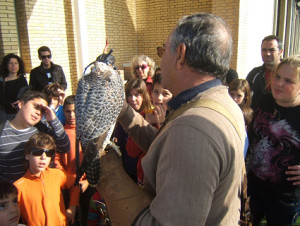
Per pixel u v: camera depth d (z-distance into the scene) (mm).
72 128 2793
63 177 2201
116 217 1047
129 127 1536
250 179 2168
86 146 1460
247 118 2557
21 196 1935
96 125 1503
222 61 972
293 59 1840
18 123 2164
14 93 4379
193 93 1006
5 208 1599
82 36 7008
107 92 1612
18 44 6070
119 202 1073
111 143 1568
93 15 7438
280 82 1868
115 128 2578
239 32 7125
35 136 1999
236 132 957
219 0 7172
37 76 5086
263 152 2035
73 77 7223
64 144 2387
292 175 1925
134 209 1024
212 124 875
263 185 2059
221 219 979
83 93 1675
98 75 1744
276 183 1989
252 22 8109
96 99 1578
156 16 8906
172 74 1043
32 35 6051
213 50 939
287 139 1911
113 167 1297
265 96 2135
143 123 1552
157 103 2451
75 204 2285
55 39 6598
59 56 6762
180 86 1052
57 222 2014
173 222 813
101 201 2115
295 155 1896
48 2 6293
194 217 816
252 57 8625
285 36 11680
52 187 2055
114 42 8406
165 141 931
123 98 1641
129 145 2164
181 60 981
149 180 1062
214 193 939
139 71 4039
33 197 1944
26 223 1957
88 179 1257
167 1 8570
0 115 4293
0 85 4293
